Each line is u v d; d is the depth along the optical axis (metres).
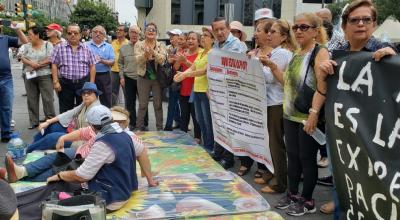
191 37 7.18
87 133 5.27
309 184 4.22
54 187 4.12
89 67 7.79
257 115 5.08
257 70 4.84
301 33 3.96
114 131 4.17
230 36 5.82
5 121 7.01
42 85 7.99
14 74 21.36
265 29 4.82
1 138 7.06
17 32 7.20
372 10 3.32
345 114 3.18
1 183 2.56
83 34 16.89
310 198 4.31
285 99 4.22
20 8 23.30
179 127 8.49
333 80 3.35
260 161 5.19
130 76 8.11
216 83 5.74
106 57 8.50
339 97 3.26
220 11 43.22
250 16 42.03
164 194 4.48
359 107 3.08
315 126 3.69
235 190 4.62
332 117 3.33
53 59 7.61
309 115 3.71
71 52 7.56
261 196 4.47
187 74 6.14
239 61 5.16
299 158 4.29
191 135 7.89
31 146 5.95
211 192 4.57
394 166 2.78
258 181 5.25
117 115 4.83
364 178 3.03
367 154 2.98
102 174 4.08
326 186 5.17
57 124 6.17
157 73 7.57
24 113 9.76
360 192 3.09
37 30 7.88
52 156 4.82
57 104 11.57
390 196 2.80
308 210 4.28
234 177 5.05
